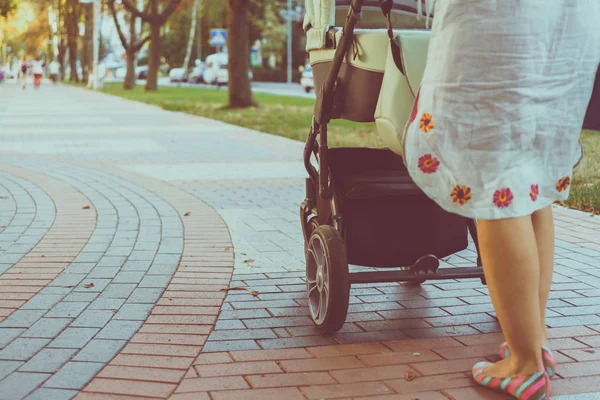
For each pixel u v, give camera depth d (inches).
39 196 332.5
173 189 355.6
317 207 177.9
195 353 152.0
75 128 708.7
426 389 135.7
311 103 1086.4
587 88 129.4
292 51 3043.8
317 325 165.0
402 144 130.9
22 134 641.6
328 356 151.1
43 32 3376.0
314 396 132.6
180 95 1449.3
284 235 259.4
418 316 175.9
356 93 153.8
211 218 287.0
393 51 138.9
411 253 165.2
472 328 167.6
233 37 938.7
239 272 212.8
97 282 200.7
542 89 124.9
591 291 194.9
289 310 179.9
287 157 482.9
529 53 122.5
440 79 124.9
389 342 159.0
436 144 125.8
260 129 681.0
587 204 308.5
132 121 803.4
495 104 122.9
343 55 153.6
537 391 129.4
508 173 125.0
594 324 170.2
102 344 156.3
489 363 138.5
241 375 141.5
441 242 166.2
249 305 183.5
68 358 148.7
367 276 161.5
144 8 1808.6
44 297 187.3
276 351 153.7
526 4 121.3
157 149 531.2
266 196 338.3
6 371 142.1
